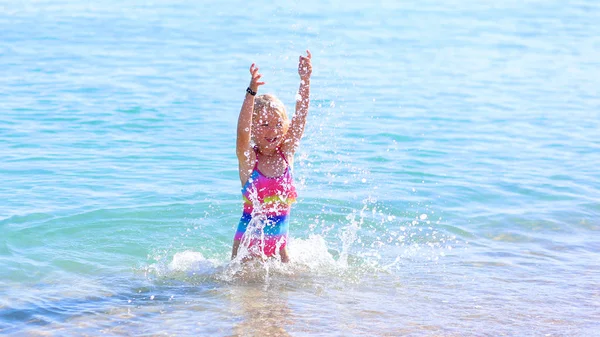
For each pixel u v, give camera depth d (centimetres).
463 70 1536
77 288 542
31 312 495
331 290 541
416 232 679
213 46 1698
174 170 846
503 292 538
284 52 1631
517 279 566
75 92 1232
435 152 952
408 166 885
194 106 1159
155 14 2216
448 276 573
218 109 1144
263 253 590
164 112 1118
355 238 661
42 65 1451
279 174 588
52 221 676
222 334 461
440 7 2575
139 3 2462
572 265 599
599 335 464
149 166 858
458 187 812
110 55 1578
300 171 848
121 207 718
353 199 761
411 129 1062
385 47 1766
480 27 2159
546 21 2312
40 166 842
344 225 692
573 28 2173
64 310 500
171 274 574
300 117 590
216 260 606
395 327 474
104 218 691
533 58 1692
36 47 1647
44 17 2095
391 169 871
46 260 595
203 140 976
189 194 765
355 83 1356
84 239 643
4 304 509
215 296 527
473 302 519
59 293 531
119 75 1380
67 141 952
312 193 775
